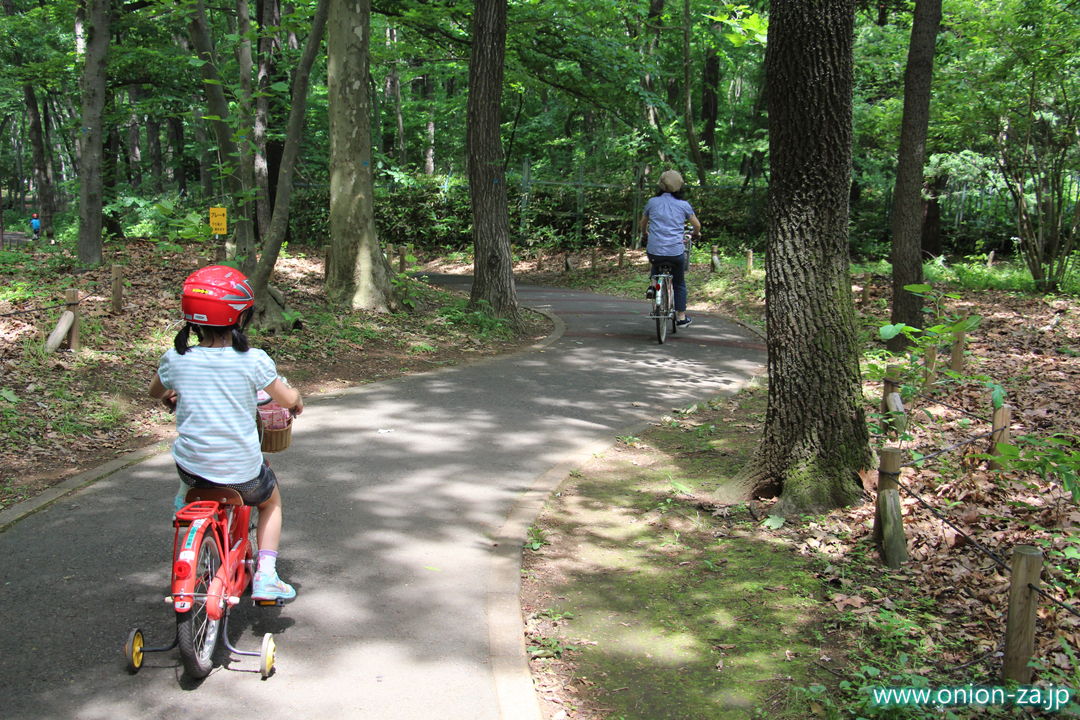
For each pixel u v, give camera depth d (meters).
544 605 4.54
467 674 3.77
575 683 3.80
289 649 3.90
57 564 4.57
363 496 5.91
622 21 21.97
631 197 27.27
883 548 4.99
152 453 6.52
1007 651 3.65
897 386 7.09
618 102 17.75
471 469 6.61
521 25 15.06
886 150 22.56
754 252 25.52
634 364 10.87
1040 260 17.27
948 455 6.65
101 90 13.53
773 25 5.46
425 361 10.52
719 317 15.84
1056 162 17.00
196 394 3.62
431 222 28.80
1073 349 11.51
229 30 19.72
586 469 6.78
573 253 26.88
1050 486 5.98
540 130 34.53
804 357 5.73
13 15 26.09
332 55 12.12
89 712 3.32
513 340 12.30
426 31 16.31
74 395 7.49
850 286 5.78
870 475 5.83
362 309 12.39
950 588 4.59
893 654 4.03
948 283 18.92
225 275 3.70
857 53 20.19
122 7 19.25
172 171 40.03
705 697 3.71
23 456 6.25
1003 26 14.92
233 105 17.38
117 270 10.12
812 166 5.54
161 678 3.59
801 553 5.19
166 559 4.69
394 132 37.22
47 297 10.73
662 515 5.83
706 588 4.77
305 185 26.56
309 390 8.77
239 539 3.92
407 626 4.16
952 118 17.02
